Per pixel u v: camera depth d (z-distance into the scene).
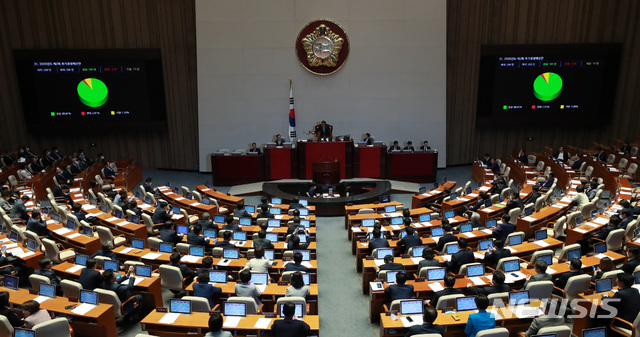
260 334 7.21
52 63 20.28
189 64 21.36
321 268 11.90
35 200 15.21
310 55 20.75
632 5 20.75
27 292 8.35
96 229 12.05
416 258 10.13
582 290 8.23
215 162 19.61
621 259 9.82
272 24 20.62
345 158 19.42
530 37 21.30
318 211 16.47
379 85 21.22
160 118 21.36
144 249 10.90
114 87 20.81
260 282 8.79
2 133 21.22
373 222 12.82
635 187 16.58
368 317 9.39
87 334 7.87
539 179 17.86
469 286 8.24
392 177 19.78
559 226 11.81
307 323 7.22
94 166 19.30
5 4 20.17
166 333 7.46
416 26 20.77
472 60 21.61
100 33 20.81
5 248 10.68
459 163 22.81
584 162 18.14
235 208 16.09
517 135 22.73
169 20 20.91
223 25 20.59
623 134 22.08
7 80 20.80
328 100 21.28
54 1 20.36
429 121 21.62
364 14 20.62
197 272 9.00
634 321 7.10
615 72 20.89
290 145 19.50
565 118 21.38
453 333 7.40
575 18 21.05
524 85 21.08
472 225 12.25
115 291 8.35
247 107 21.28
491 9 21.12
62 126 20.91
